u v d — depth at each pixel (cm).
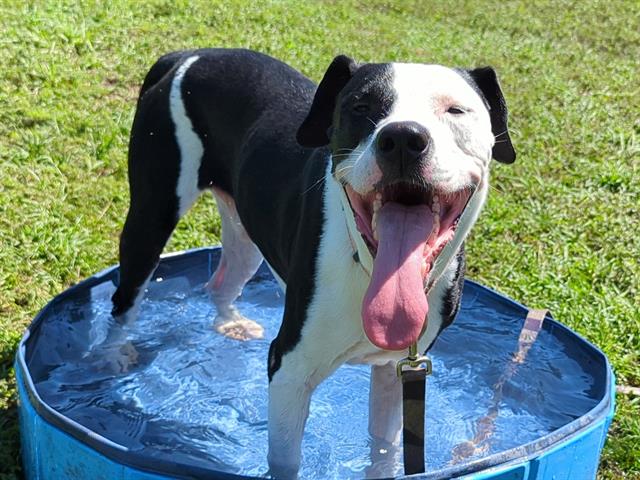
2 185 196
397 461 128
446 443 133
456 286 115
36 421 116
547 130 261
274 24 331
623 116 280
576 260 192
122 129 228
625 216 213
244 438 133
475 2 419
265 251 131
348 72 114
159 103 142
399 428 128
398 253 100
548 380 146
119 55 272
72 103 239
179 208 146
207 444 131
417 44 341
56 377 142
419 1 410
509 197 220
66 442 111
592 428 117
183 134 142
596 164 240
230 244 160
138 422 134
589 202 219
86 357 148
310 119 116
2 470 125
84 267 177
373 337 98
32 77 247
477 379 149
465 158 102
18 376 125
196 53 144
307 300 111
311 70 288
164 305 168
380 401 127
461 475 105
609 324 170
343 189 106
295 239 117
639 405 147
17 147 212
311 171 118
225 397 143
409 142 95
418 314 99
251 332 161
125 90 253
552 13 409
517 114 273
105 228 191
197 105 141
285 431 115
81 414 134
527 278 184
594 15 407
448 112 104
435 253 103
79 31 279
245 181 132
